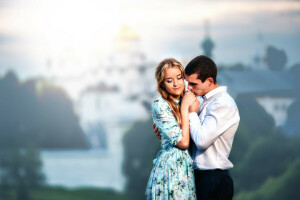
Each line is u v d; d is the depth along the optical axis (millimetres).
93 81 129375
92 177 113688
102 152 118688
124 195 88625
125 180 90188
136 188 86812
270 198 72938
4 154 109000
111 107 125062
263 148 80125
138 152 88562
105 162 116188
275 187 73562
